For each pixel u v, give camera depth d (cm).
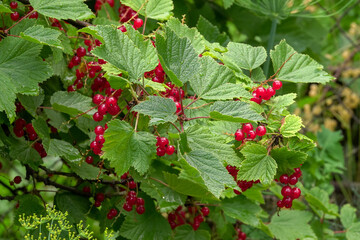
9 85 70
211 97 68
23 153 80
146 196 87
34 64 72
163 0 79
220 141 67
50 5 73
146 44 69
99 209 93
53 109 82
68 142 84
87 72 79
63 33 82
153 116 63
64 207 85
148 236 85
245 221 93
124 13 90
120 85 66
